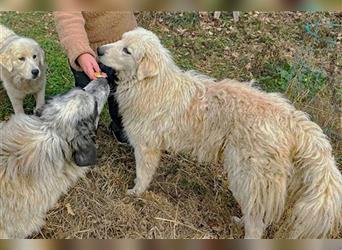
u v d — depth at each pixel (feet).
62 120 3.56
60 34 4.31
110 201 4.54
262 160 3.81
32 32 6.73
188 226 4.40
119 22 4.63
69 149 3.62
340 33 7.02
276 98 4.08
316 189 3.72
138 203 4.54
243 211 4.08
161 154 4.81
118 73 4.21
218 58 6.57
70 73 5.89
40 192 3.62
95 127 3.72
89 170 4.78
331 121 5.43
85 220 4.38
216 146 4.08
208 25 7.22
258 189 3.87
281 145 3.78
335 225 4.03
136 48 4.01
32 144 3.50
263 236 4.30
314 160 3.75
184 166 4.95
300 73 5.88
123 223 4.39
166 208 4.53
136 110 4.22
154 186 4.76
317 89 5.78
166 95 4.10
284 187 3.84
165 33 6.98
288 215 4.12
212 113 4.02
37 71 5.11
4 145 3.53
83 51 4.21
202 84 4.16
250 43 6.90
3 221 3.64
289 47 6.77
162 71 4.07
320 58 6.51
